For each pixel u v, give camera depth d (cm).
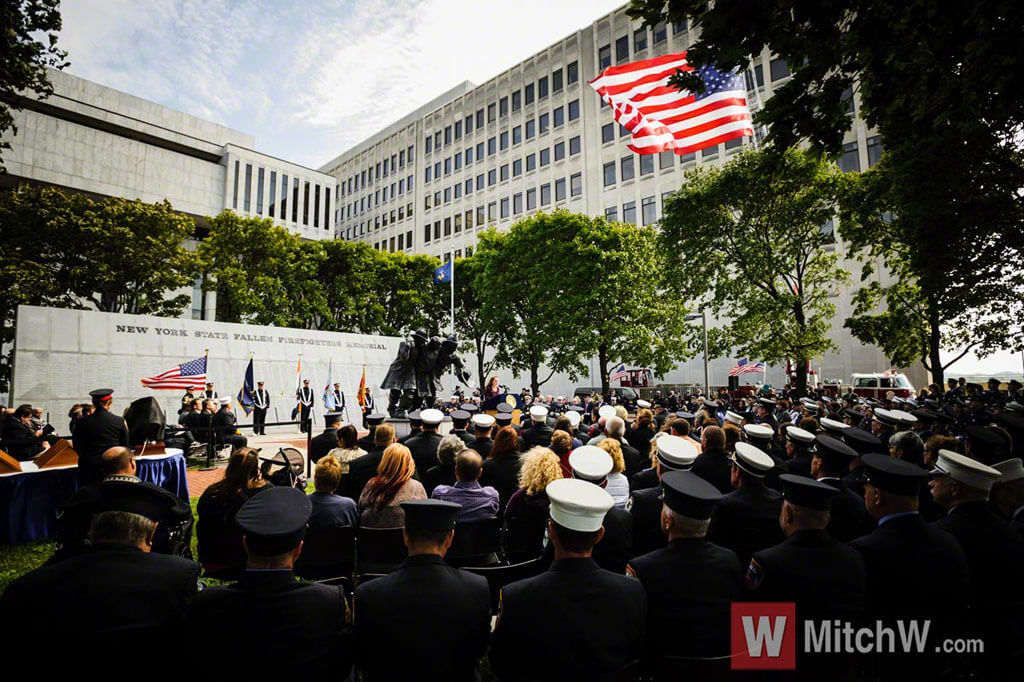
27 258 2606
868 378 2973
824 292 2261
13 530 669
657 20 552
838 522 400
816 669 257
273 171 5756
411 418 760
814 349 2070
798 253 2125
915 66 560
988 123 1016
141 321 2064
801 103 589
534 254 3061
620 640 221
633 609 228
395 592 229
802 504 272
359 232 7194
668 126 1609
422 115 6700
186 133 5959
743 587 269
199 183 5259
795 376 2397
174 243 2925
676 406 2338
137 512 257
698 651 248
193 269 3111
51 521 704
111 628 209
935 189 1110
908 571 273
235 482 442
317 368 2509
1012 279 1365
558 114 5034
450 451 541
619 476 463
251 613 208
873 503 299
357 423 2548
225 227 3275
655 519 408
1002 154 1090
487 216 5556
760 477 387
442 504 249
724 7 513
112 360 1975
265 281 3269
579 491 236
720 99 1582
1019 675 282
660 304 2741
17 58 1012
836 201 1933
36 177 4369
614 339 2808
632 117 1630
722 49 538
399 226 6575
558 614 218
